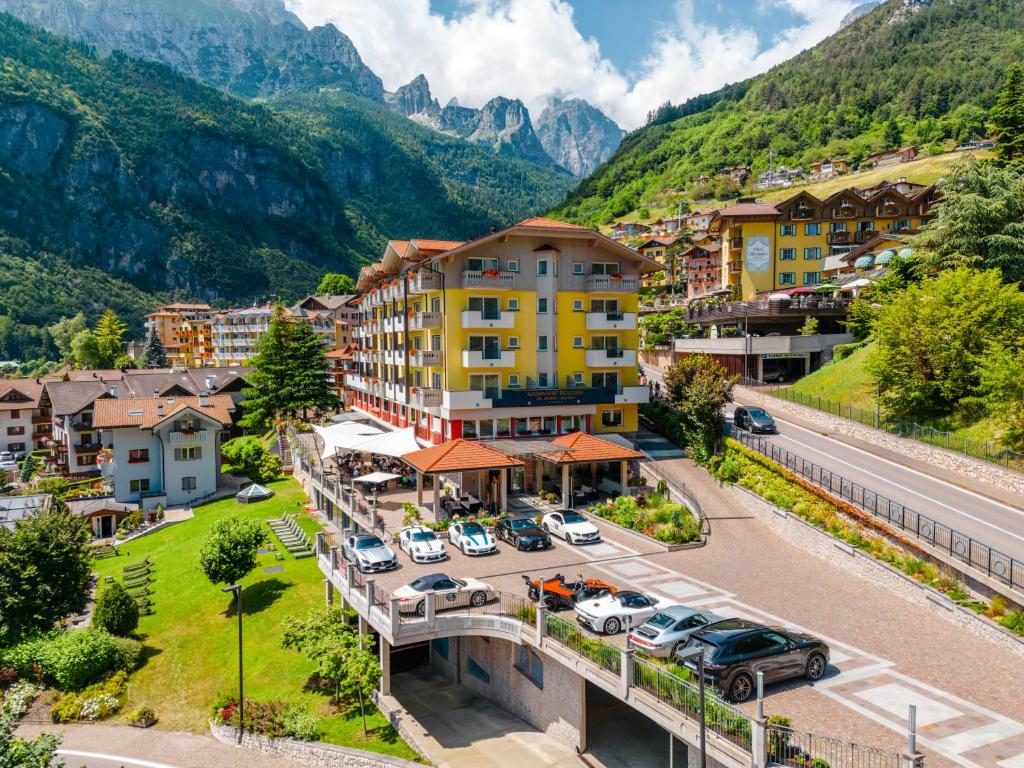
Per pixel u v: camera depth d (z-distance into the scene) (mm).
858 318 62844
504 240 52062
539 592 26422
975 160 54469
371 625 28188
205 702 31969
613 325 53812
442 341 51938
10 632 37531
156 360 163750
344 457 61844
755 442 45625
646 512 38875
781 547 34656
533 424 52250
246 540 41125
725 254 96625
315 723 27406
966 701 19109
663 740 23891
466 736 25500
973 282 43031
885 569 28703
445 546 35812
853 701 19047
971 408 42031
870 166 175375
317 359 89625
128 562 51531
